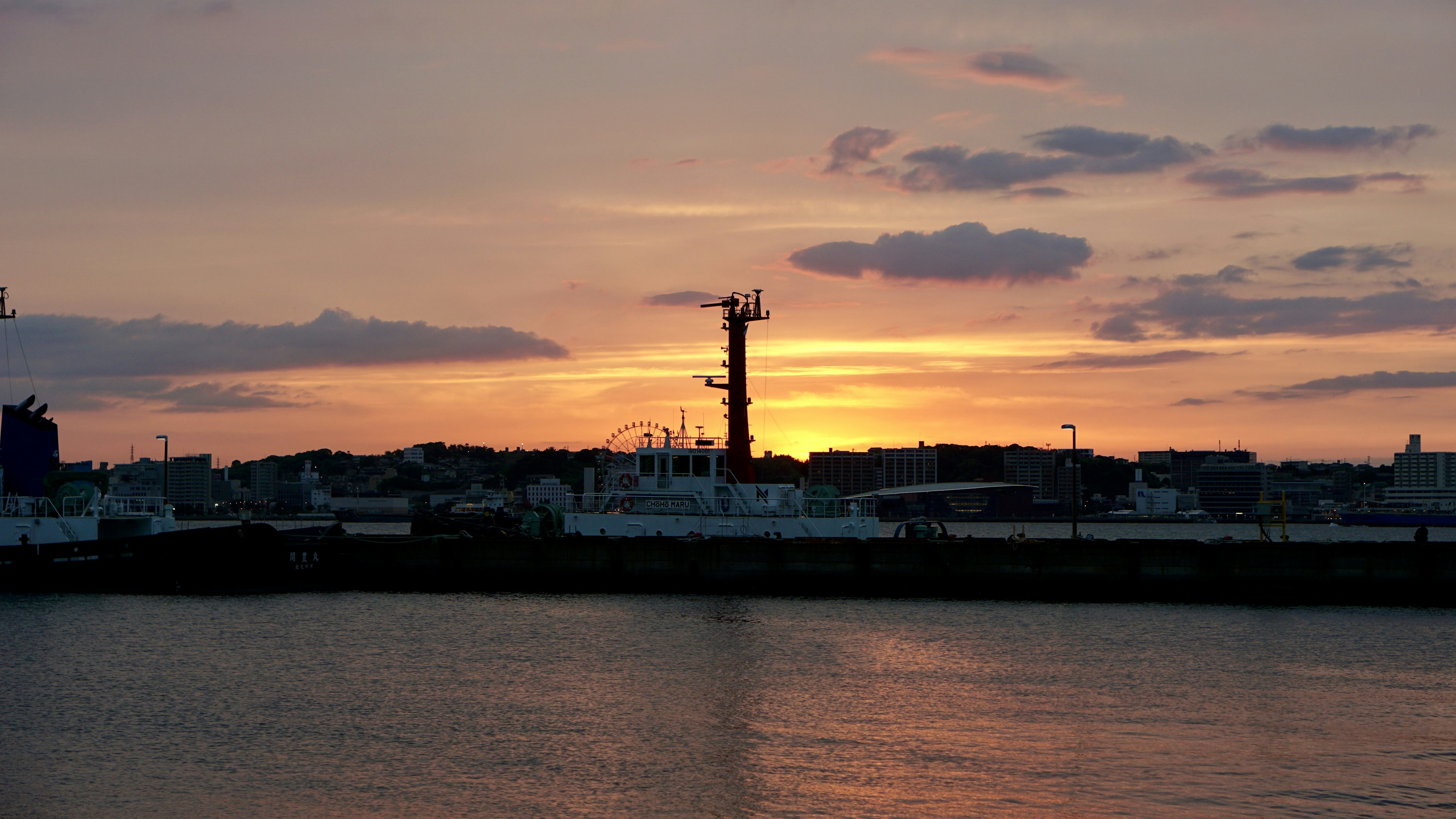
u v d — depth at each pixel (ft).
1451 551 263.29
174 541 269.44
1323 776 132.46
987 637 217.36
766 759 137.90
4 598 261.85
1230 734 150.00
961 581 271.28
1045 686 176.86
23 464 279.90
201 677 179.83
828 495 300.40
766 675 182.80
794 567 273.13
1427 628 230.68
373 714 157.89
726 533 289.12
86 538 274.36
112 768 134.10
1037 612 249.34
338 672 184.24
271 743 144.05
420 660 193.77
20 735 147.23
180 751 140.56
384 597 268.62
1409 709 163.73
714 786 128.26
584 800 123.75
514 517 391.45
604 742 144.66
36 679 178.40
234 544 270.87
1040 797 124.88
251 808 121.29
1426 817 119.85
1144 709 162.91
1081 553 269.85
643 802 123.24
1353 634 223.30
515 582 277.64
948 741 145.69
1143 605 262.47
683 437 300.81
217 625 227.61
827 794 125.70
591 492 317.01
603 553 276.41
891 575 271.90
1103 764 136.56
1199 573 268.41
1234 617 244.63
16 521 270.05
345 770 133.59
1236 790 127.54
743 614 244.63
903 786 128.26
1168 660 196.95
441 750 141.18
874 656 198.70
